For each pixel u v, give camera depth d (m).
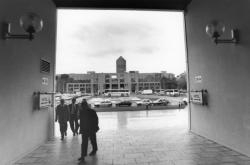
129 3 7.57
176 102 27.92
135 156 4.50
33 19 3.63
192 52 7.27
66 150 5.09
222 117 5.24
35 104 5.29
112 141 6.04
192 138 6.30
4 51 3.73
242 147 4.39
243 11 4.27
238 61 4.48
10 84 3.96
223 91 5.16
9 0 3.94
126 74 67.94
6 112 3.78
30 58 5.01
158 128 8.41
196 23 6.87
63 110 6.43
